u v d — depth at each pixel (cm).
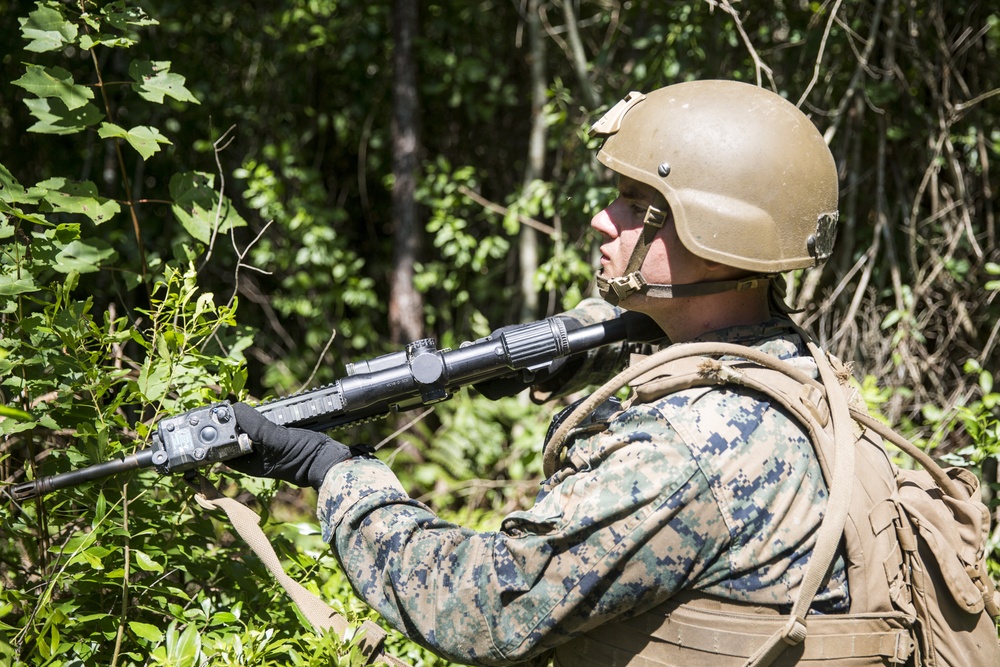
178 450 149
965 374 356
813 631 134
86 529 192
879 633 136
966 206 356
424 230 555
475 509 445
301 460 151
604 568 130
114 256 202
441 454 439
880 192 355
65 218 275
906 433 330
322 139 553
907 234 369
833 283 376
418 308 501
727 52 371
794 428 139
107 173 450
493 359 164
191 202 209
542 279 439
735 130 146
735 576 133
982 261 348
